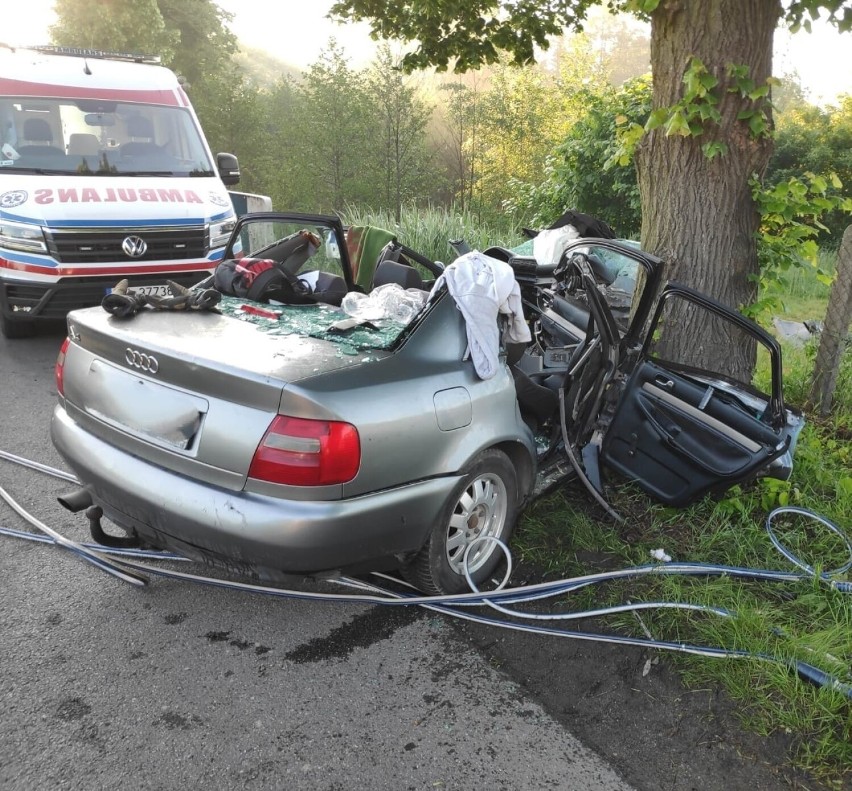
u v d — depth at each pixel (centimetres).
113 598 304
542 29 630
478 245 1017
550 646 284
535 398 387
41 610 294
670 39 416
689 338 453
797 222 456
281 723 241
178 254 667
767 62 414
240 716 243
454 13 605
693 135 409
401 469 262
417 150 1711
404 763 227
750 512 380
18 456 437
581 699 258
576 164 1068
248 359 256
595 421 386
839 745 236
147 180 688
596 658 277
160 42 2656
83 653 270
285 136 1839
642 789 221
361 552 255
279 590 303
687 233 440
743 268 447
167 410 263
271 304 350
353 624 295
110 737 232
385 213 1242
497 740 238
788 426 375
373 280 398
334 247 406
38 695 248
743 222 439
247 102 2372
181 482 254
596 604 308
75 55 779
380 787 218
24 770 218
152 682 257
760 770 229
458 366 294
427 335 288
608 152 916
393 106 1667
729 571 324
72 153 685
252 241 873
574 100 1138
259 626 290
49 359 643
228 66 3222
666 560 339
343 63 1669
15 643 274
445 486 279
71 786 213
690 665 272
